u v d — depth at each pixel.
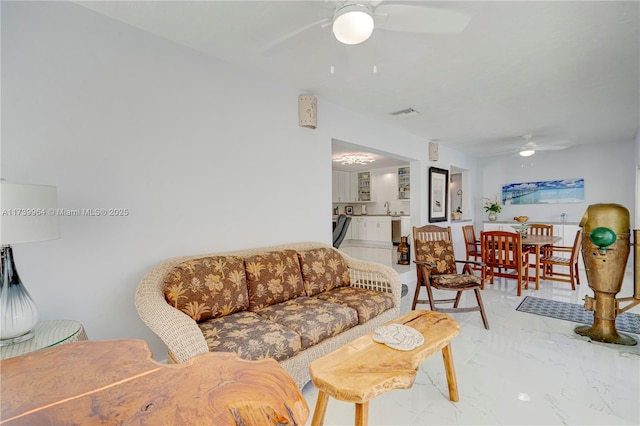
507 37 2.04
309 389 1.95
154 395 0.81
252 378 0.90
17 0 1.56
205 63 2.29
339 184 8.64
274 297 2.24
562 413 1.65
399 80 2.76
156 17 1.85
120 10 1.78
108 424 0.70
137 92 1.96
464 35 2.01
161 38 2.07
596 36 2.03
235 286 2.05
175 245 2.14
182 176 2.17
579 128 4.44
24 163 1.58
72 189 1.72
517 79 2.73
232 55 2.32
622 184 5.24
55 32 1.67
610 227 2.50
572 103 3.36
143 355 1.04
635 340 2.49
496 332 2.73
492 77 2.69
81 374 0.92
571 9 1.74
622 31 1.97
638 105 3.43
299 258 2.57
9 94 1.54
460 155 6.20
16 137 1.56
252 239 2.61
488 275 4.62
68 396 0.81
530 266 4.98
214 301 1.92
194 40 2.11
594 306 2.62
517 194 6.41
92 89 1.79
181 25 1.93
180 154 2.16
